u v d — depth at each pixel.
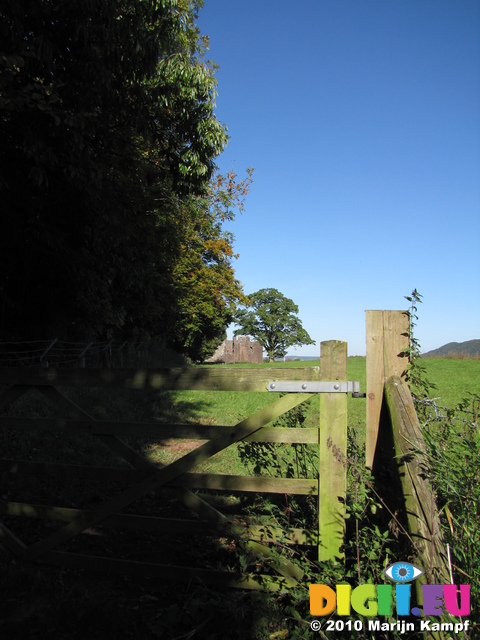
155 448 6.61
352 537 3.02
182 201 17.73
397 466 2.77
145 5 8.19
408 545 2.50
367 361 3.30
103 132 9.27
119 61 8.02
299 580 2.97
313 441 2.98
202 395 12.05
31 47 7.03
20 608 2.90
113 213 10.95
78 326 14.15
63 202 9.96
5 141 8.23
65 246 10.56
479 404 3.30
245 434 3.01
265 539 3.03
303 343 56.66
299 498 3.73
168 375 3.08
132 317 18.84
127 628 2.76
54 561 3.36
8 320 11.90
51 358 11.80
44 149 7.61
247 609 2.77
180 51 11.26
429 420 3.16
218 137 9.87
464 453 2.69
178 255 19.19
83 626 2.77
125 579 3.23
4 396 3.32
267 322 55.56
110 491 5.02
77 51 7.83
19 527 4.07
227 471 5.52
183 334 28.69
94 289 12.36
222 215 28.89
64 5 7.21
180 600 3.01
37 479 5.07
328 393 2.92
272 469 4.41
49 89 6.91
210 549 3.69
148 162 11.76
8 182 8.68
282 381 2.95
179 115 9.59
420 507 2.34
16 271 11.05
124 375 3.12
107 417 8.37
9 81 6.69
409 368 3.24
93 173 8.34
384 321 3.30
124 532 4.01
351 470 2.99
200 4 12.82
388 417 3.06
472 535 2.32
